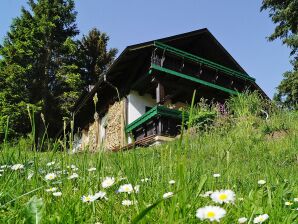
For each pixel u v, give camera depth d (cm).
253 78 1920
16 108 2552
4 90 2736
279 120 1005
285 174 317
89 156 246
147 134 1493
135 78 1688
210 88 1745
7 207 151
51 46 3019
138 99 1706
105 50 3756
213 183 193
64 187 180
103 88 1794
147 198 165
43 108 2748
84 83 3262
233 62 1917
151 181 193
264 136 883
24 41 2948
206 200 159
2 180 188
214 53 1956
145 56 1619
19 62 2853
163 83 1542
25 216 114
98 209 149
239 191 189
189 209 129
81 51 3253
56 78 3005
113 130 1731
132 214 137
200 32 1791
